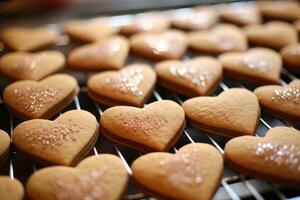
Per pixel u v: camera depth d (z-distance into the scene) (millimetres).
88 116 346
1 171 355
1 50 467
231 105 353
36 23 499
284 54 425
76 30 479
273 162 303
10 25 494
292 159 304
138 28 481
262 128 371
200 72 398
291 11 512
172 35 466
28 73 403
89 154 351
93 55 427
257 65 407
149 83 387
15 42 457
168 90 412
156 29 482
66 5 515
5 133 334
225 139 373
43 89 375
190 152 312
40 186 288
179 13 525
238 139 322
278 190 305
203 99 362
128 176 299
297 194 315
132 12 521
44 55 431
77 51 441
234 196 298
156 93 401
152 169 300
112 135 336
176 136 334
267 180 304
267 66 406
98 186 288
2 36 472
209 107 352
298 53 419
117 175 296
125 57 435
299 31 471
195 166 300
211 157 308
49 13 507
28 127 335
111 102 376
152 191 293
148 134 328
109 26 490
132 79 389
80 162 309
